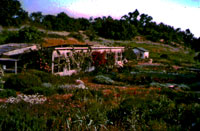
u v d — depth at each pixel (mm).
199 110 7703
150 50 79250
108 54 31438
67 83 15914
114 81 19984
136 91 13977
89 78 21578
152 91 14383
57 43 50969
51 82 15453
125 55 38719
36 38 45125
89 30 85688
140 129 5691
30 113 5922
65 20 82938
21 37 43625
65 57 21938
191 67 46062
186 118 7051
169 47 103062
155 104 8164
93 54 27047
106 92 12688
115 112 7098
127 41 95625
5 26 60500
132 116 6230
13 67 23797
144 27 148875
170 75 26188
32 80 13336
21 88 12664
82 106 7938
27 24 69500
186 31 163500
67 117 5723
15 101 8539
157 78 21906
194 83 21156
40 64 19531
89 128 5219
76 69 23766
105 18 126062
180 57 73062
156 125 6027
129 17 156375
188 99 12148
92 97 10406
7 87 12883
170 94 13609
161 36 124562
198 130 5938
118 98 10844
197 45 57438
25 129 4504
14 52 24156
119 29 100312
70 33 71750
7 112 5871
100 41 72125
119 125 5961
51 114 6391
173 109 7930
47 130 4754
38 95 10281
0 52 22859
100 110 7297
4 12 62375
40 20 78375
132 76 22062
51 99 9703
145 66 36344
